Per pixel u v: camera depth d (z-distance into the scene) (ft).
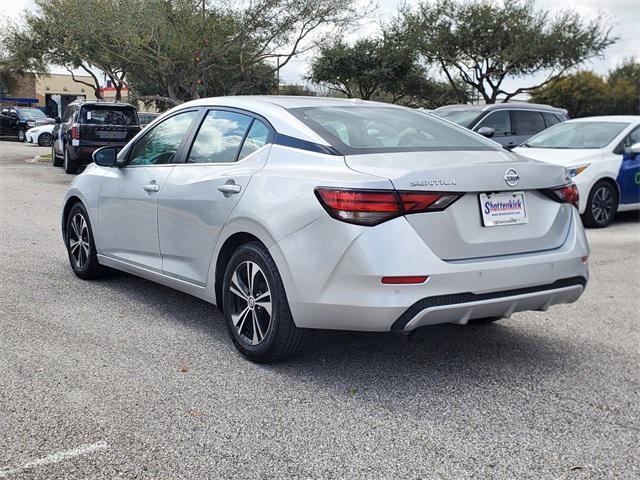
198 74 69.00
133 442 10.71
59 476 9.68
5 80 154.20
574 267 13.73
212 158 15.81
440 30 98.43
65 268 22.59
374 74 111.24
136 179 17.88
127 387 12.83
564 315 18.47
